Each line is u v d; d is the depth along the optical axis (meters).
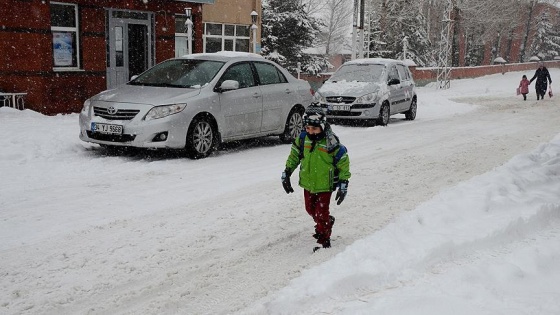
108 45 16.70
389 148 11.49
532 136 13.23
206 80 10.45
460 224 5.94
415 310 3.95
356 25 24.31
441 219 6.04
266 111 11.38
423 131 14.44
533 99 26.88
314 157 5.21
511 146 11.71
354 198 7.40
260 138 12.98
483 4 48.12
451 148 11.48
